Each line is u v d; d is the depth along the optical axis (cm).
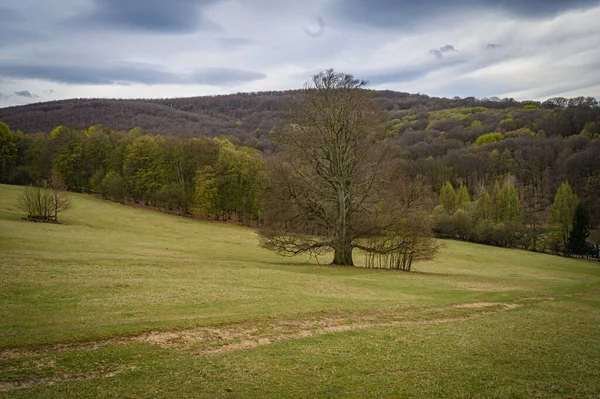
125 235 6662
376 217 4250
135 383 1130
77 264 3139
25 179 11194
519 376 1359
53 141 11100
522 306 2852
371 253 4753
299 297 2480
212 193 9131
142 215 8931
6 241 4697
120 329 1583
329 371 1302
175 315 1867
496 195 11544
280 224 4291
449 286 3519
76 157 10562
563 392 1227
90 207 8981
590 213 12056
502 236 10156
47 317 1703
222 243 6869
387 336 1773
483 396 1160
